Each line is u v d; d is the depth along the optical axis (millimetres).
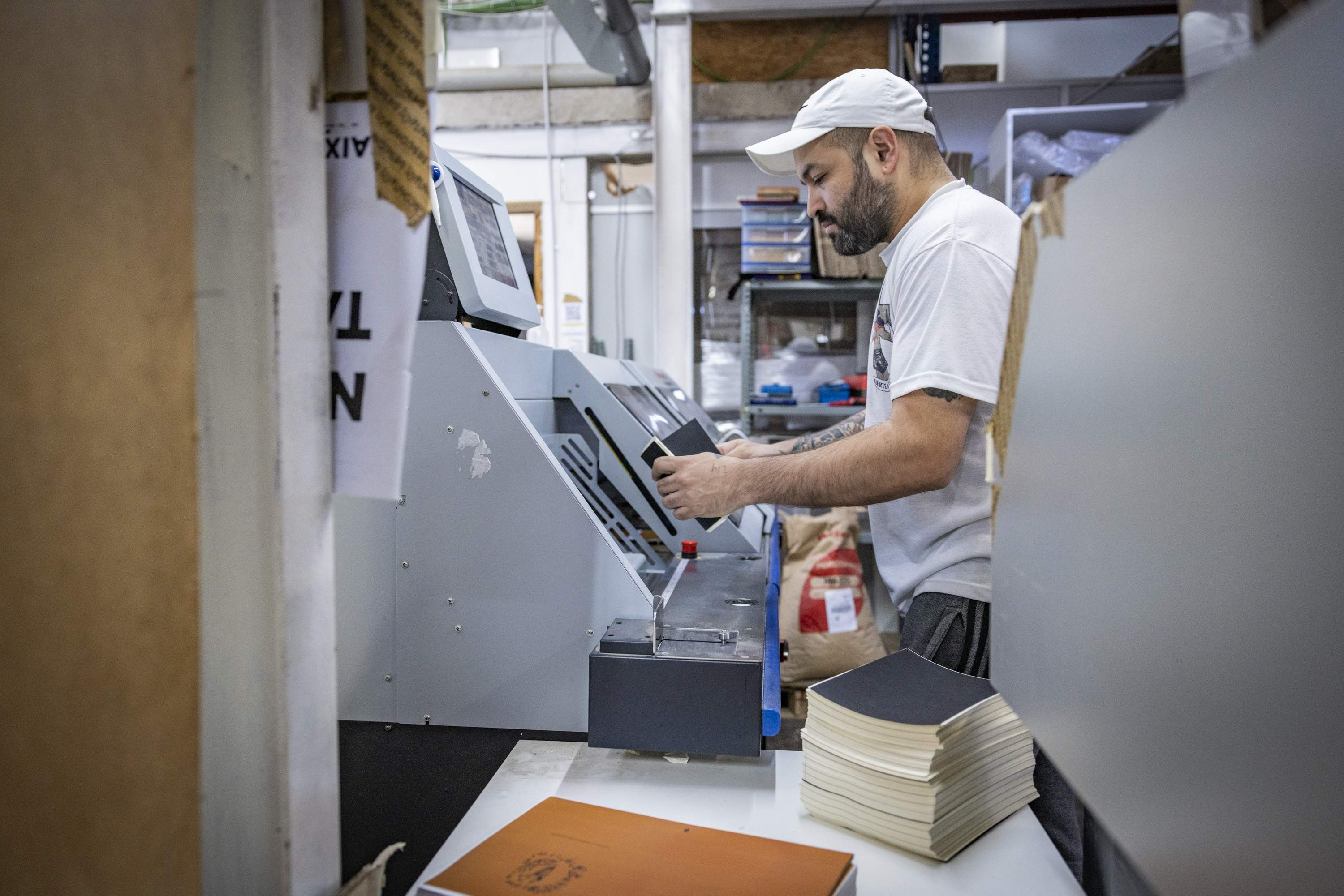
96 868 406
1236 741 410
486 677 956
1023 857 705
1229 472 409
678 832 669
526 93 3594
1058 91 3387
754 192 3590
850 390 3291
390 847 608
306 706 533
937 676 819
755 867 613
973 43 3652
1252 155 364
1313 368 396
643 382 1761
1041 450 542
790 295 3479
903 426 936
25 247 380
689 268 3441
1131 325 438
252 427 502
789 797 797
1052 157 2848
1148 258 418
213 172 495
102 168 402
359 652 981
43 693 391
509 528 944
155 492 430
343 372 560
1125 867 726
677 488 1023
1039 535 547
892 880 667
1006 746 778
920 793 688
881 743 710
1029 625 562
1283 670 404
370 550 972
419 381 956
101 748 408
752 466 1004
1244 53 383
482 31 3727
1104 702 471
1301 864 396
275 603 505
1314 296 390
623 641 836
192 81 437
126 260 414
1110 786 466
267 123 485
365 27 538
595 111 3590
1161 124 398
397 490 547
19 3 374
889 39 3510
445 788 816
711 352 3641
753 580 1196
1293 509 402
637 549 1374
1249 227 377
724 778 828
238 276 496
